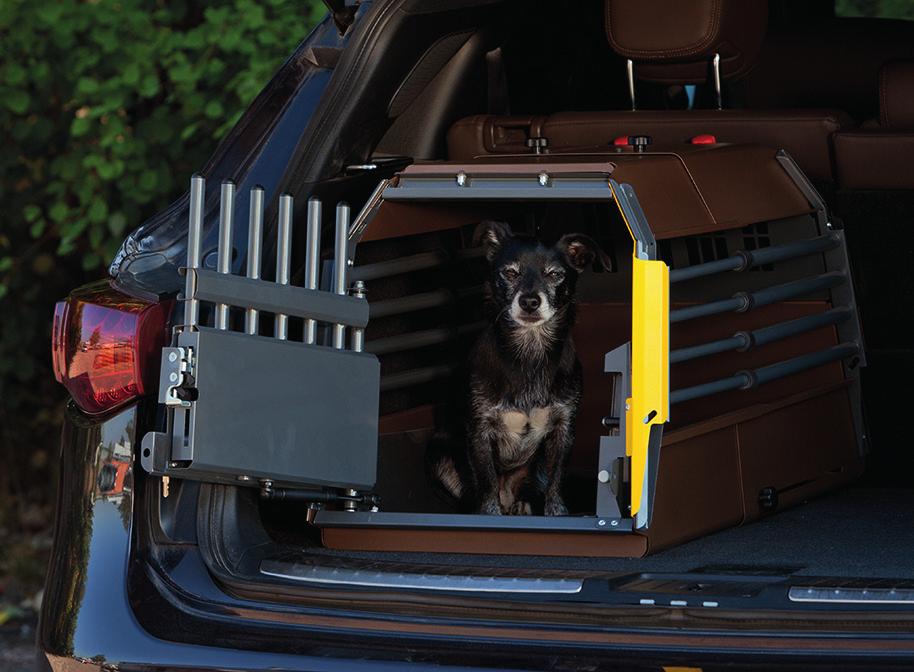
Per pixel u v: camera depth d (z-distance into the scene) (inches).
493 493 195.3
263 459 146.3
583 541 160.1
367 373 157.5
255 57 323.0
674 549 167.5
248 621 136.9
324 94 161.8
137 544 145.6
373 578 139.1
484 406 193.3
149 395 148.9
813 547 169.8
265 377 146.6
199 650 135.4
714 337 199.0
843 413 205.9
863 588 126.6
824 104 265.1
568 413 195.6
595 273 207.8
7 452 404.5
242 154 163.5
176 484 147.5
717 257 201.6
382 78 166.7
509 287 188.7
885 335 213.2
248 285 147.0
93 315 150.8
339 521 163.0
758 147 200.5
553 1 204.4
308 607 137.1
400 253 181.0
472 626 130.5
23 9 341.7
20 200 372.5
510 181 162.9
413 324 186.7
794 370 194.5
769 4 268.8
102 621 140.6
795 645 122.0
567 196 159.2
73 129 334.3
